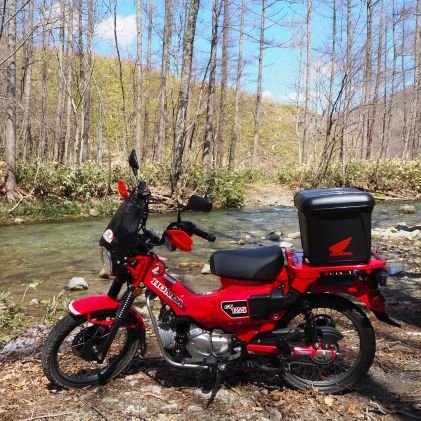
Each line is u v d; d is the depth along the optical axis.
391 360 3.66
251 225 11.29
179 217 3.18
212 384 3.33
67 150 20.77
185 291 3.24
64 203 12.84
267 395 3.19
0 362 3.75
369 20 16.42
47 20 13.42
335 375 3.29
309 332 3.19
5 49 13.34
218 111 25.95
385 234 9.25
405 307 4.88
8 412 2.99
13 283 6.45
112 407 3.06
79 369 3.49
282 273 3.13
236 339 3.17
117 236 3.12
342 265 3.04
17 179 13.27
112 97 34.88
